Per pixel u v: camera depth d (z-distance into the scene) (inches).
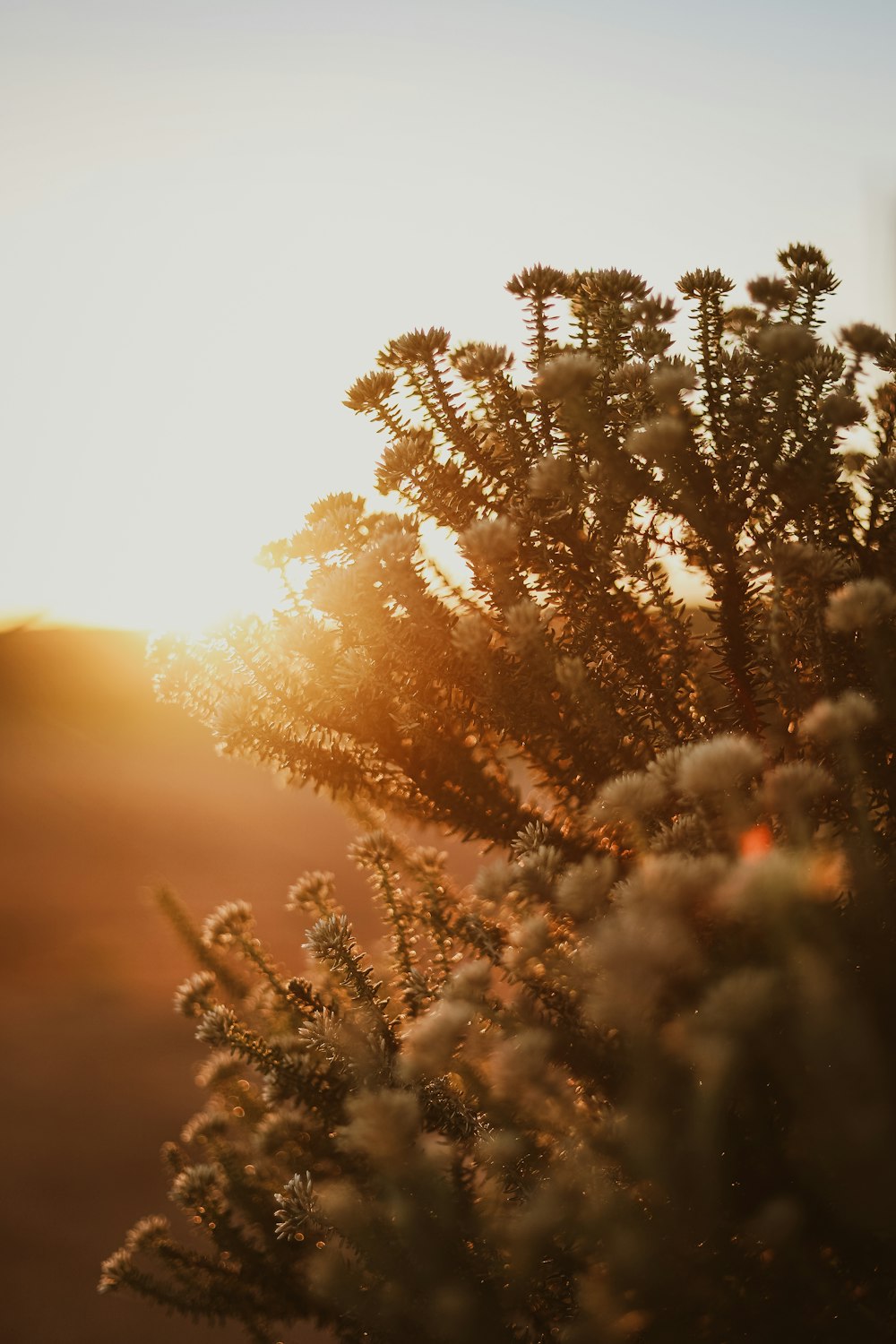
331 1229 14.6
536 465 15.9
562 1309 14.1
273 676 16.3
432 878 17.5
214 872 147.9
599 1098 13.8
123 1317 48.6
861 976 13.0
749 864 12.0
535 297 16.8
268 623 16.3
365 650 15.3
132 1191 60.9
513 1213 13.8
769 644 14.8
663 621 16.0
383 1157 13.4
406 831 18.1
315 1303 16.5
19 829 166.1
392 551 14.9
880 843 13.8
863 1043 12.5
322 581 15.3
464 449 16.7
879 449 16.4
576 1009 13.7
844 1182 12.8
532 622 14.8
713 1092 12.6
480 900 14.3
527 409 17.0
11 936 111.7
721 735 15.4
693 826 13.1
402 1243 14.0
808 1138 13.0
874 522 15.5
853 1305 13.1
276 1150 16.5
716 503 15.7
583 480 16.0
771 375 16.0
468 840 15.9
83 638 311.6
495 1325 13.7
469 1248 13.9
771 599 15.3
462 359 16.6
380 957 17.2
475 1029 14.1
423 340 16.5
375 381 16.4
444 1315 13.6
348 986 15.4
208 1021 15.9
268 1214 16.9
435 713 15.6
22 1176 62.4
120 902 127.3
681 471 15.5
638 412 15.9
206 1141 17.9
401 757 16.0
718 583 15.8
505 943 15.3
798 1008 12.7
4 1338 47.3
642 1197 13.4
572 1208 13.3
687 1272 13.0
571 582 16.0
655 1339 13.4
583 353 16.2
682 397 15.7
